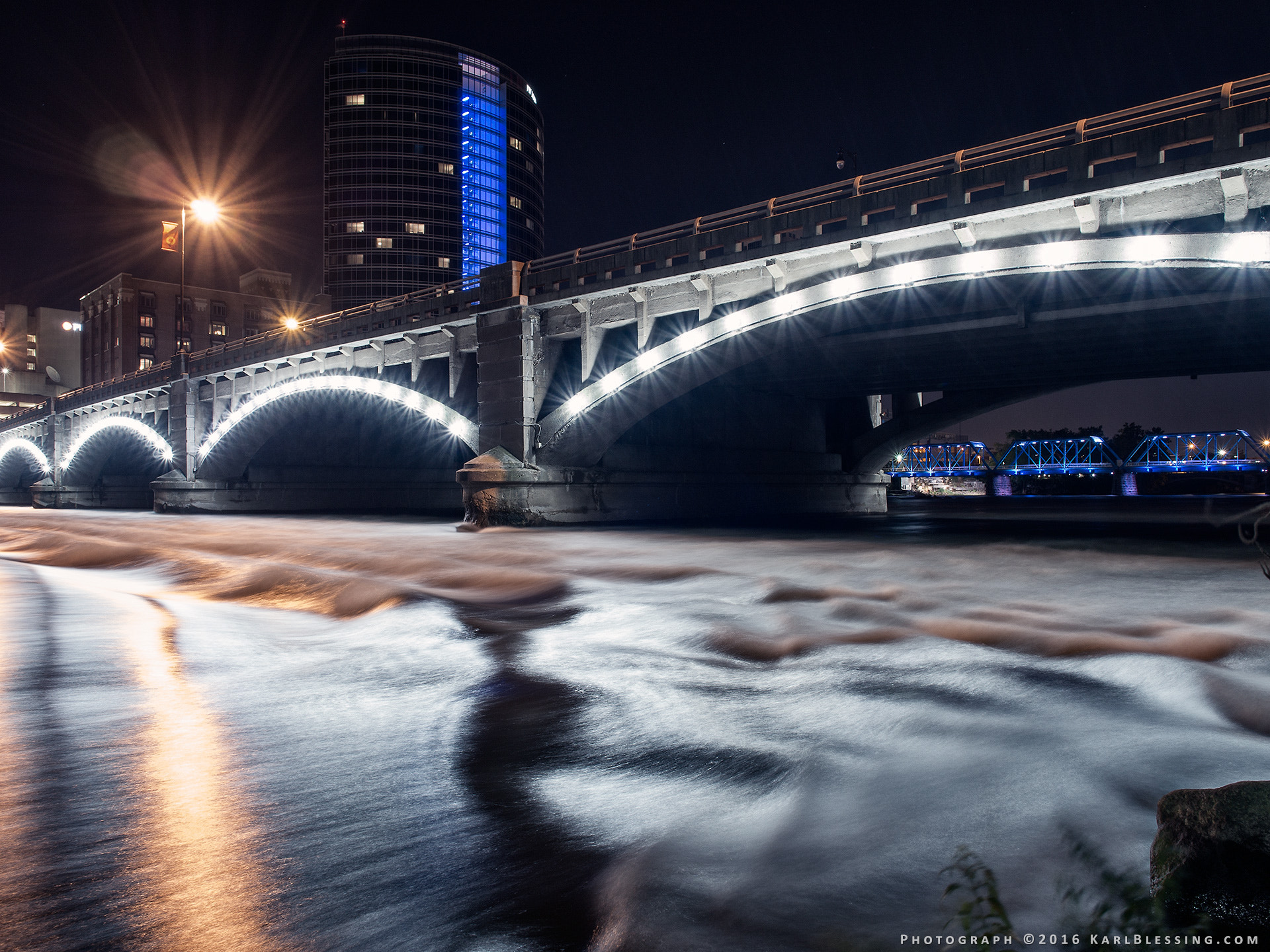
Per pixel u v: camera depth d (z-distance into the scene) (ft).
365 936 11.64
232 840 15.06
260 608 48.55
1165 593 46.42
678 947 10.52
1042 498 403.54
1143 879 10.93
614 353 109.29
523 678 28.53
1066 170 65.46
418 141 512.63
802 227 82.94
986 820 14.39
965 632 34.86
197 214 174.60
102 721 23.11
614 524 120.67
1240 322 99.14
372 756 20.07
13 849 14.73
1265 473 491.72
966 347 117.60
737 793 17.07
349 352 143.64
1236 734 19.95
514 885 13.17
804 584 50.52
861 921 10.96
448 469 231.50
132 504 261.03
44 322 535.60
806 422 177.68
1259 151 56.70
